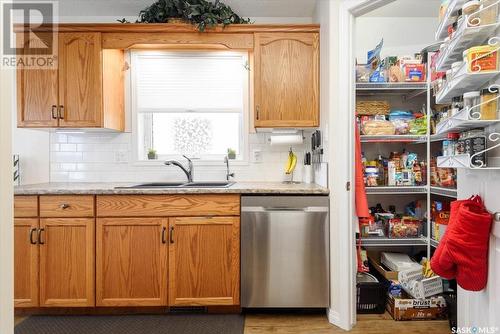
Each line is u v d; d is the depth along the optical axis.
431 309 1.98
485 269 1.02
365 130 2.28
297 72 2.31
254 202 1.99
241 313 2.09
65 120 2.30
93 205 2.00
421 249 2.57
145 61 2.66
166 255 2.00
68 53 2.29
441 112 2.18
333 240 1.97
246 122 2.66
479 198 1.08
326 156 2.09
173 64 2.66
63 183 2.56
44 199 2.00
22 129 2.63
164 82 2.66
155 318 2.03
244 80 2.65
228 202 2.00
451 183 2.11
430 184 2.28
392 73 2.29
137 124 2.67
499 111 0.93
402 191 2.25
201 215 2.00
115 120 2.52
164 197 2.00
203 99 2.67
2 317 0.72
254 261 1.99
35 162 2.66
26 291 2.00
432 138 2.21
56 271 2.00
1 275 0.71
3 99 0.72
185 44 2.34
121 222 2.00
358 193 2.09
